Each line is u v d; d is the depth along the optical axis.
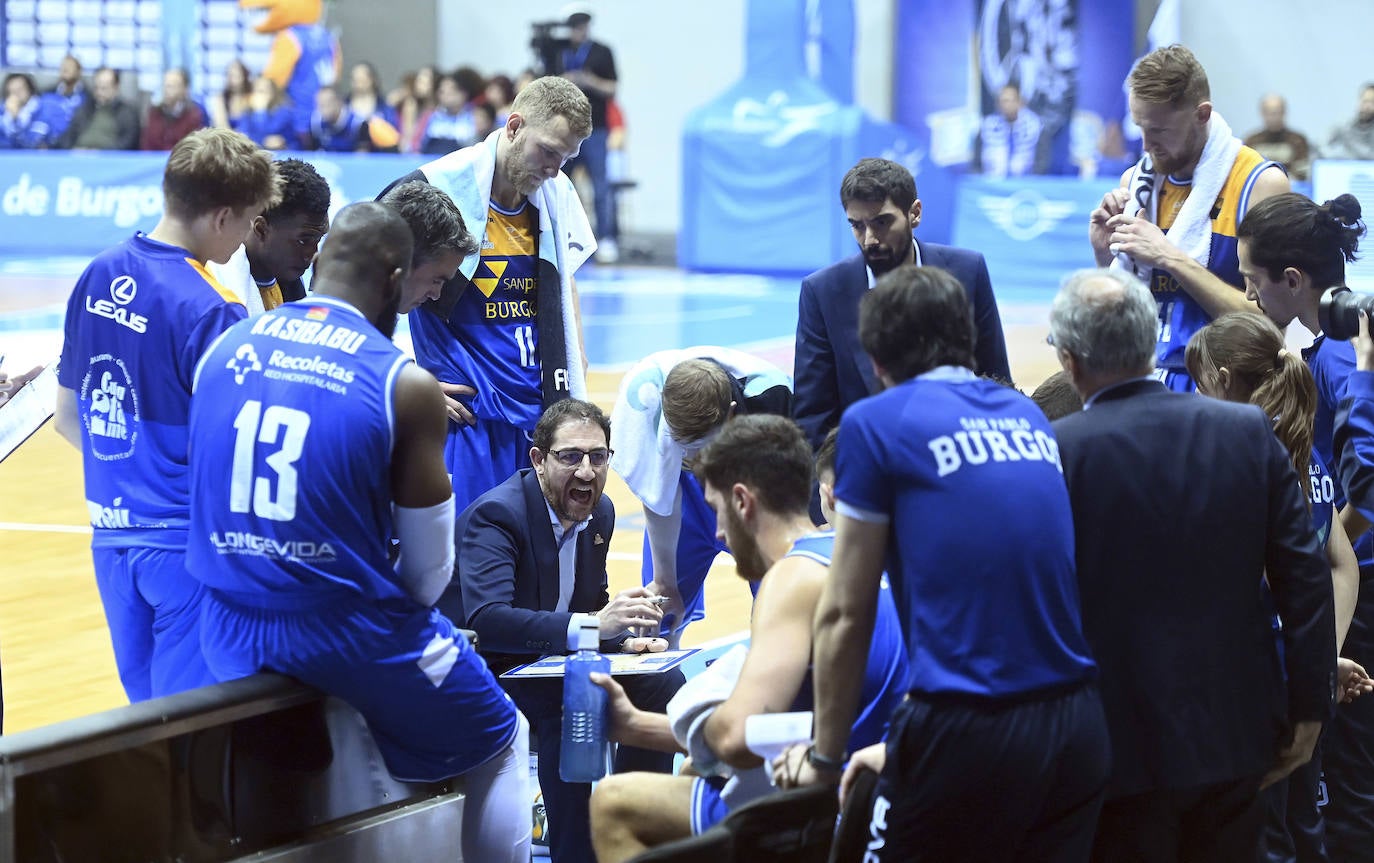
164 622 12.92
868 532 9.73
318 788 11.84
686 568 16.92
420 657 11.73
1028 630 9.67
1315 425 14.02
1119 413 10.50
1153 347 10.62
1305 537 10.56
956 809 9.66
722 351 17.20
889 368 10.13
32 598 23.31
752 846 9.88
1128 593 10.37
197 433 11.64
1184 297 16.50
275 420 11.27
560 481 14.95
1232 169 16.17
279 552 11.26
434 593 11.80
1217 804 10.77
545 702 14.64
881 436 9.71
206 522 11.60
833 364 15.99
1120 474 10.33
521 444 18.39
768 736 10.45
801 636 10.70
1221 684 10.44
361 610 11.48
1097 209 17.36
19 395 14.66
